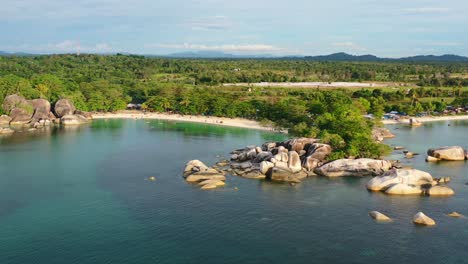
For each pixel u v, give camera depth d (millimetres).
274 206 82125
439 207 81000
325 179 102375
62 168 112062
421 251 62844
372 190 92438
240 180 101250
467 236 67750
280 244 65250
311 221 74250
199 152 135000
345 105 157000
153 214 77875
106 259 60719
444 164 118812
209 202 84500
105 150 137000
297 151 115938
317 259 60562
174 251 63094
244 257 61156
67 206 82125
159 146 145125
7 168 111375
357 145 115000
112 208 81062
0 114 198000
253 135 170625
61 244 65375
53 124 199250
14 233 69375
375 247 64125
